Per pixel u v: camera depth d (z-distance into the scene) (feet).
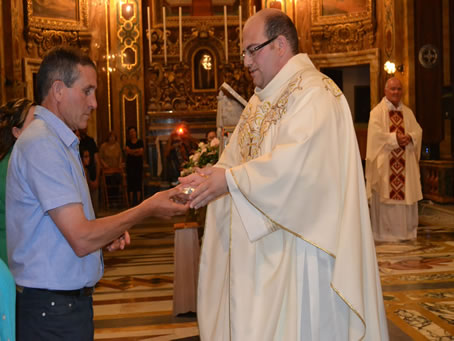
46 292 6.79
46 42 43.52
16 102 9.14
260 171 7.64
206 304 8.68
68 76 7.06
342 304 8.01
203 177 7.84
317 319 7.92
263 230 7.80
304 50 44.42
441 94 38.06
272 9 8.56
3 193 8.86
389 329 14.12
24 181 6.79
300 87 8.09
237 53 45.42
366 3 42.60
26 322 6.79
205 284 8.79
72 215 6.63
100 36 45.62
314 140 7.70
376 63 41.93
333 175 7.80
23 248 6.88
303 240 8.05
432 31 38.04
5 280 4.96
